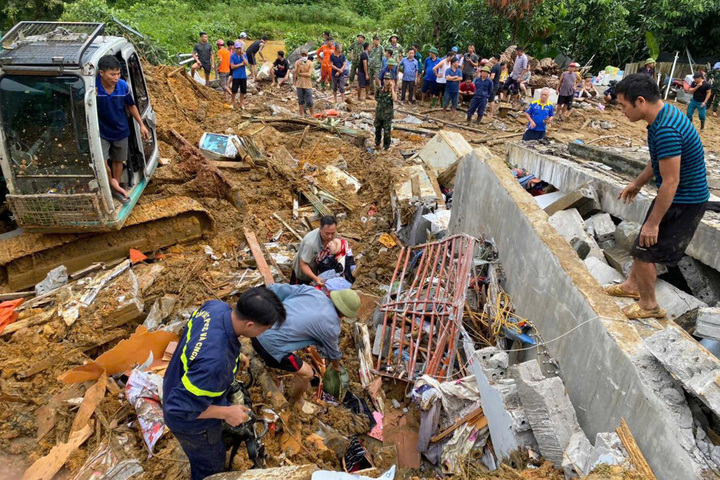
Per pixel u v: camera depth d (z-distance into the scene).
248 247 7.18
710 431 3.17
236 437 3.69
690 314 4.32
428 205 8.36
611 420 3.56
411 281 7.19
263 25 27.78
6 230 6.38
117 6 25.64
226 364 3.08
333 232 5.59
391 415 5.38
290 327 4.35
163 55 16.84
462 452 4.53
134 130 6.69
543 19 19.36
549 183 7.85
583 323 4.05
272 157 9.74
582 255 5.60
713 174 7.37
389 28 23.38
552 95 13.51
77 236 6.07
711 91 15.49
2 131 5.27
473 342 5.51
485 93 14.07
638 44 22.02
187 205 6.85
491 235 6.47
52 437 4.23
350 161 10.39
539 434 3.77
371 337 6.28
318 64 19.06
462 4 20.70
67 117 5.33
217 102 12.88
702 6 20.55
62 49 5.33
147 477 3.86
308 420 4.78
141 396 4.34
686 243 3.69
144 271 6.15
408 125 13.69
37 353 4.87
